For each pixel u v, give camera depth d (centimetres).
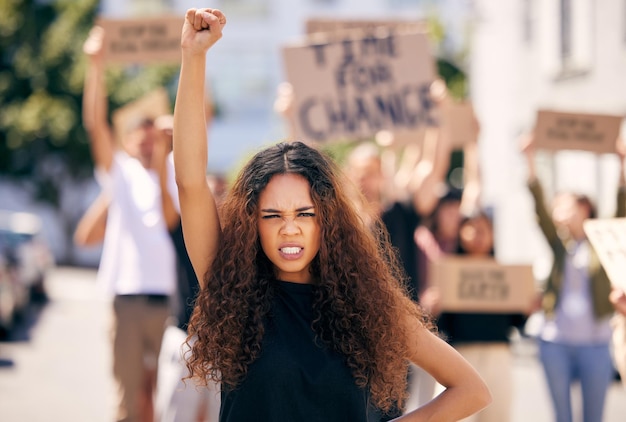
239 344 418
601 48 2117
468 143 1158
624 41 2016
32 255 2714
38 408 1332
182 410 816
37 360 1800
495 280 962
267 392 413
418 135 1180
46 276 2919
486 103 2934
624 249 601
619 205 991
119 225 916
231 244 432
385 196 1000
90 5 4769
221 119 5550
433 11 4178
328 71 1030
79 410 1320
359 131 1028
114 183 929
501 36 2783
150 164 926
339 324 425
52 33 4719
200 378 440
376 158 950
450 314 959
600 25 2114
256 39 5550
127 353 886
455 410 429
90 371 1677
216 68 5562
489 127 2906
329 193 436
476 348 951
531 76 2573
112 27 1084
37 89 4725
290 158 439
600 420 943
